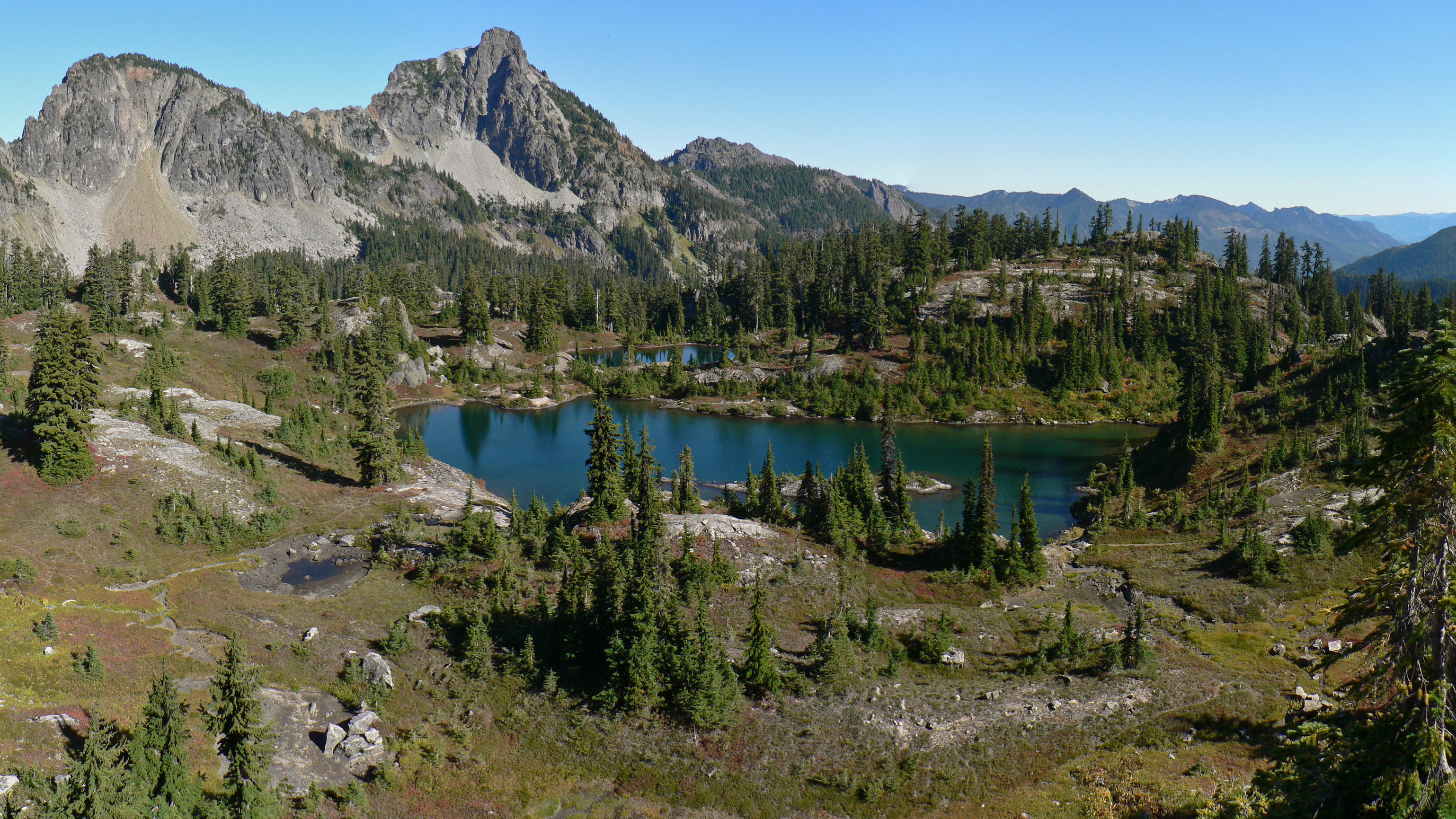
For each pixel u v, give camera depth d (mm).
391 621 62688
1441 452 21844
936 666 57156
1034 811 39781
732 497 101000
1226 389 143375
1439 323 22422
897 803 41562
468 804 41375
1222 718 47438
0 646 47031
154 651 52125
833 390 196000
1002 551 78938
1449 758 22547
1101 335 199000
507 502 112062
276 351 181375
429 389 199250
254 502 89938
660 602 53969
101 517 78125
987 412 183375
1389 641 24031
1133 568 80438
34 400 83312
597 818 40875
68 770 35469
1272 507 92875
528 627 59656
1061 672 55781
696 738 46938
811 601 68312
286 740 43969
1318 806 25969
